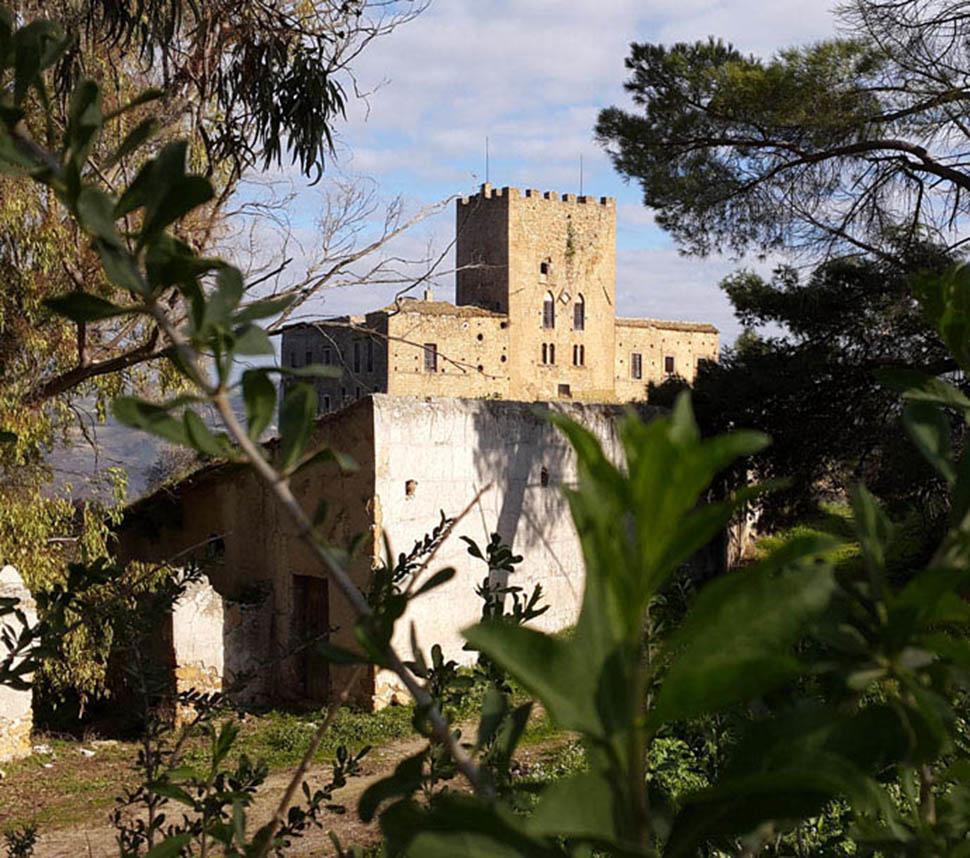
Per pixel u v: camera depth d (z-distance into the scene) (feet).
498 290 152.15
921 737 2.27
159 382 34.78
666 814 2.63
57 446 37.47
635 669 1.84
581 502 1.79
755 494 1.77
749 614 1.87
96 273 31.91
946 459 2.63
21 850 7.83
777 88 46.39
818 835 5.21
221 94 28.02
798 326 51.60
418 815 2.04
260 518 42.22
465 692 5.80
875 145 46.65
